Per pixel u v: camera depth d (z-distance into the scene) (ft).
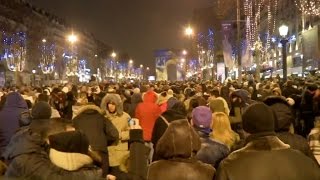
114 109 33.01
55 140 16.71
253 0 228.63
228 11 199.82
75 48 389.60
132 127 27.78
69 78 364.79
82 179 16.28
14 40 252.62
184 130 19.07
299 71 183.11
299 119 53.67
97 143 28.09
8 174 17.38
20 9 282.97
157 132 30.17
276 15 225.56
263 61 207.92
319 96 51.08
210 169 18.95
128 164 28.27
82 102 40.96
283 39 77.05
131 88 92.48
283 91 62.03
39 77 286.66
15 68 247.50
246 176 15.61
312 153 23.35
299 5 182.39
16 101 33.86
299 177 15.69
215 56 239.09
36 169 16.62
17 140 20.59
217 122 28.27
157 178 18.75
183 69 496.23
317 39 138.41
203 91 69.36
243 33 228.63
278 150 16.08
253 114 16.40
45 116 23.11
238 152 16.31
